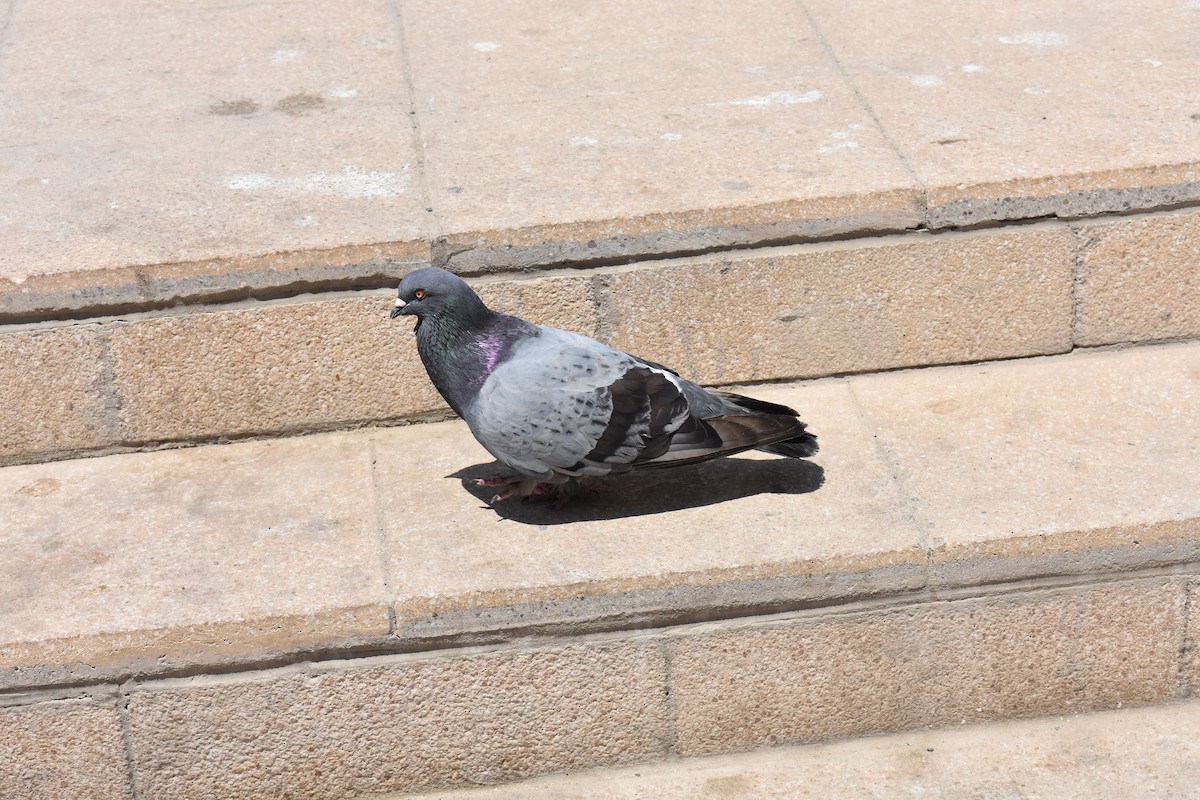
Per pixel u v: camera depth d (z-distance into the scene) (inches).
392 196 117.2
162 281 113.3
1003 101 121.5
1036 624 110.0
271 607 107.7
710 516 110.7
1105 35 126.6
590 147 120.1
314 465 114.3
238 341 114.3
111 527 111.5
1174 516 109.1
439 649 108.2
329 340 114.8
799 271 115.6
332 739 109.0
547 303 115.3
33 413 114.5
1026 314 117.0
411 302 108.9
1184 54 124.3
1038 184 115.2
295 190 117.9
